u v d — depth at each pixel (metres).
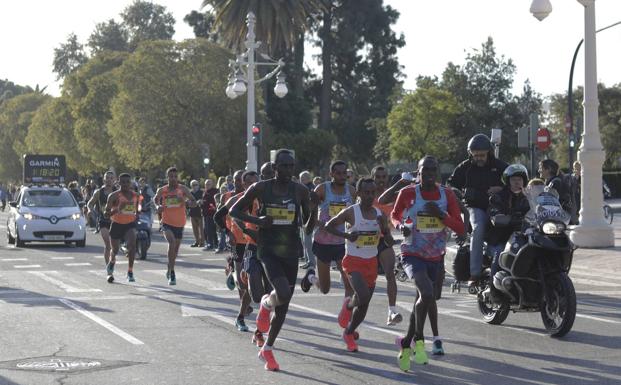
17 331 13.15
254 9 63.28
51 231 33.22
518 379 9.79
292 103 93.62
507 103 80.75
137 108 64.69
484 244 13.24
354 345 11.48
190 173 73.81
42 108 98.25
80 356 11.21
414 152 77.56
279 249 10.46
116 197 19.84
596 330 13.02
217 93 65.38
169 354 11.34
